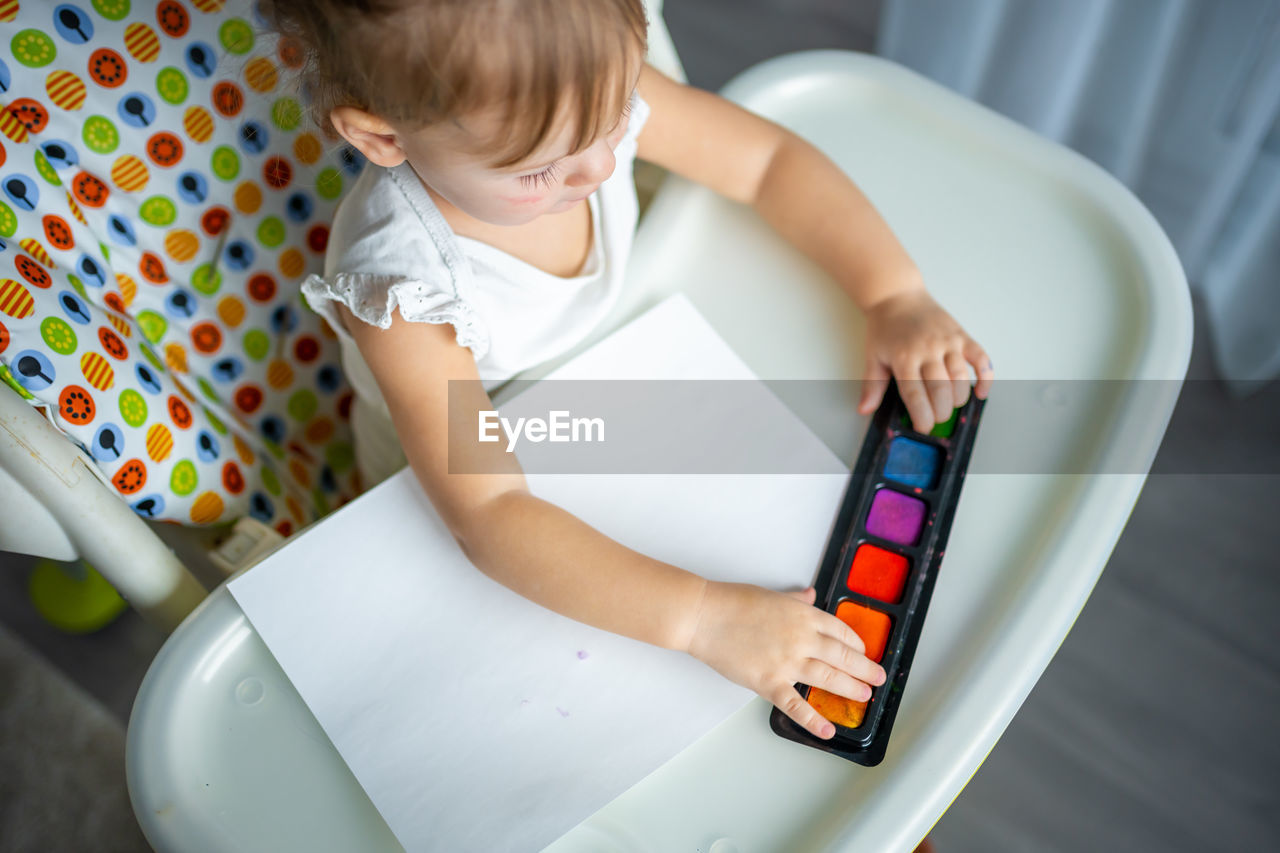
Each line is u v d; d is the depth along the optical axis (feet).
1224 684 3.74
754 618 1.70
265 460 2.35
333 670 1.73
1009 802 3.56
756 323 2.16
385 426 2.39
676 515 1.89
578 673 1.74
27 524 1.77
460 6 1.44
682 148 2.23
